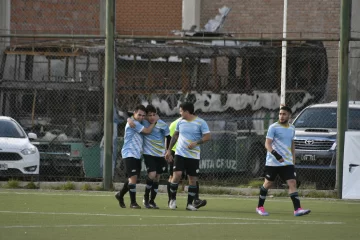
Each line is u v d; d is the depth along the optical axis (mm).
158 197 57719
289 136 46875
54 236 36219
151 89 70312
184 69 72000
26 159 63594
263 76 76312
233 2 115875
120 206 49969
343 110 59281
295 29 114312
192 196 49219
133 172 49125
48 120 68688
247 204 54125
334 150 63781
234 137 73250
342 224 43438
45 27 99375
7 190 60438
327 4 113625
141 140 49281
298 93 79000
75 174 68250
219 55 73688
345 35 59312
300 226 42062
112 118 61719
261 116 75438
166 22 116250
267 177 47094
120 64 70062
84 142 68062
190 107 48719
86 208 49031
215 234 38031
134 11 116000
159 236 36906
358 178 58094
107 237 36219
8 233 36812
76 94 68625
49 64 69062
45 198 54875
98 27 100438
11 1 97312
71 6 100250
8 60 69188
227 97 73625
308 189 63281
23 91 69000
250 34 114875
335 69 109000
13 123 66375
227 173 72750
